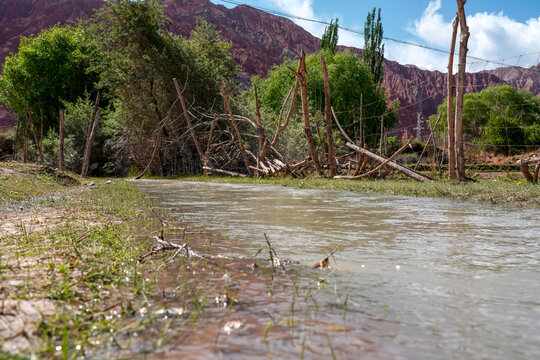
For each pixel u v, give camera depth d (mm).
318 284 2430
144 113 26250
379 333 1711
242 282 2492
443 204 7156
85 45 35469
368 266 2871
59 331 1691
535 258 3092
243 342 1623
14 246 3230
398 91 192875
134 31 25609
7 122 99375
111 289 2346
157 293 2291
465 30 12102
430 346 1587
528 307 2029
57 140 26578
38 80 35875
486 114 48938
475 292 2271
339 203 7477
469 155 28562
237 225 4871
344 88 39750
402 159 27375
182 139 25141
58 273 2479
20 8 162500
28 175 12312
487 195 7789
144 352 1539
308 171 18047
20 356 1431
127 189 11672
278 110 37500
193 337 1679
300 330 1745
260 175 19141
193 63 27375
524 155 25828
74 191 10680
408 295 2223
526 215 5609
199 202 7934
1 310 1823
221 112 25906
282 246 3598
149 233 4340
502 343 1616
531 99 62156
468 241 3777
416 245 3611
